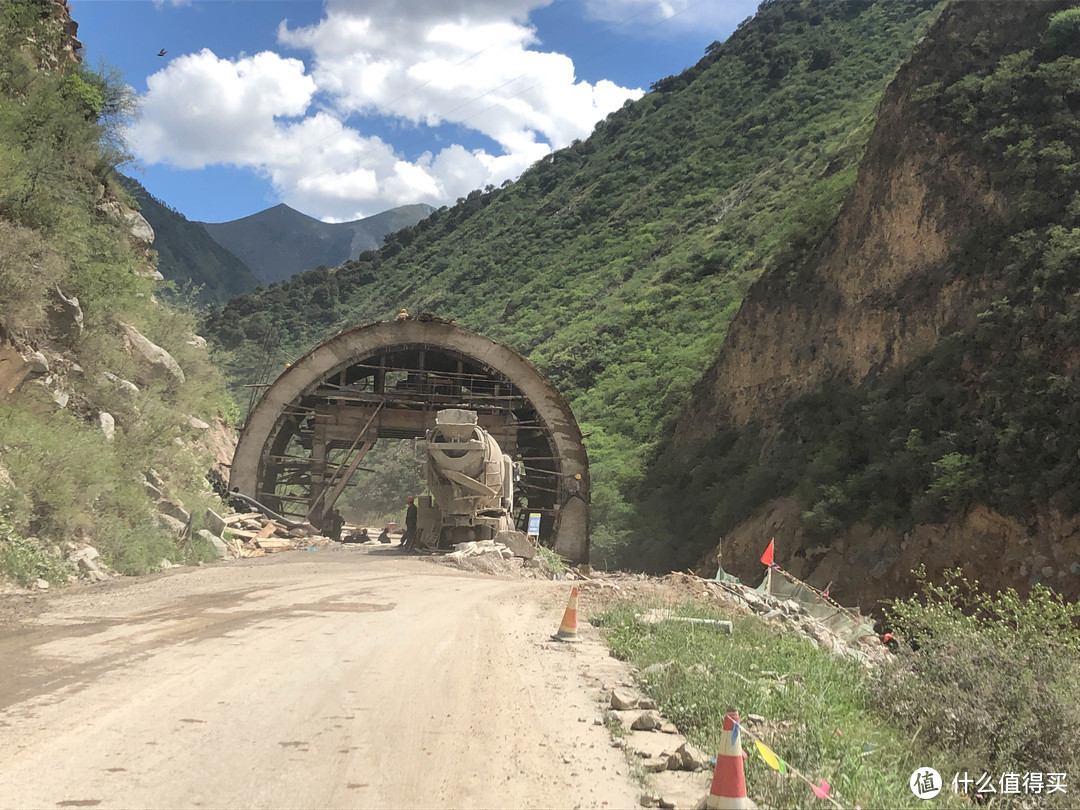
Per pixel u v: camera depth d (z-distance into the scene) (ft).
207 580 51.47
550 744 20.94
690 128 453.17
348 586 51.88
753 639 37.37
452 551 84.99
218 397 118.93
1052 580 89.81
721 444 167.32
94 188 92.02
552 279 372.58
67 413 64.28
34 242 63.87
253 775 17.33
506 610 44.75
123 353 83.82
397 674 27.07
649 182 424.87
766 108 415.23
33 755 17.58
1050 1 139.44
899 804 19.43
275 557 76.69
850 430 126.31
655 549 159.53
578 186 475.72
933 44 151.94
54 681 23.73
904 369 124.06
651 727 22.93
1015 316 108.37
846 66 415.64
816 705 25.81
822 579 113.19
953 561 99.19
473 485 87.10
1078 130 121.29
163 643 29.91
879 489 113.70
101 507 58.80
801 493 126.31
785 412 148.36
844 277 150.30
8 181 67.56
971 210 127.54
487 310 381.19
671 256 319.27
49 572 45.83
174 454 83.20
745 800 16.56
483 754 19.74
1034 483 94.79
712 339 230.68
